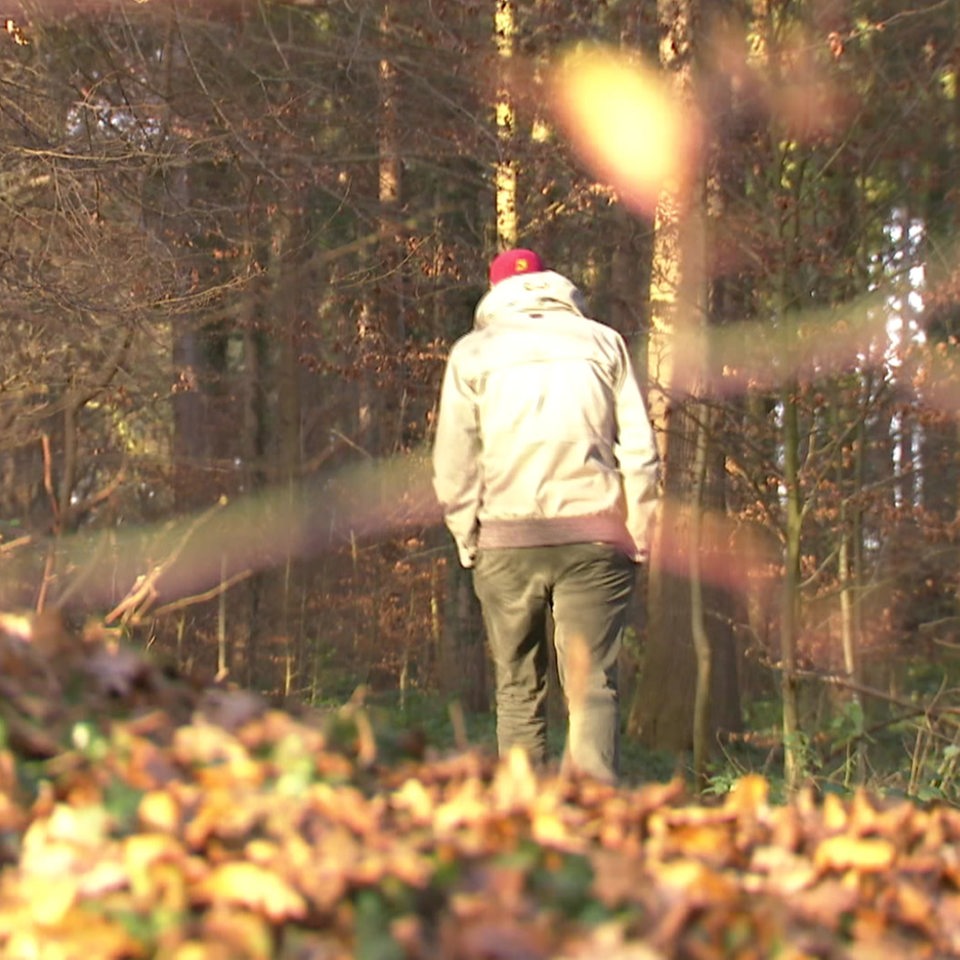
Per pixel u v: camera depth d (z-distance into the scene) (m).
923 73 15.09
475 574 7.31
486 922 3.35
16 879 3.52
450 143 19.81
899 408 14.66
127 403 21.44
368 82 20.48
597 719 6.88
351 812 3.98
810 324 13.95
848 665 20.06
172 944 3.18
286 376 29.77
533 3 18.44
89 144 14.91
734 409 13.95
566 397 7.09
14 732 4.22
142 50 17.73
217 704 4.95
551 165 18.64
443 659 27.42
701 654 13.38
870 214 15.33
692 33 15.57
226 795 4.01
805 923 3.76
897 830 4.75
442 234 20.64
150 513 31.17
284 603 27.70
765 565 21.39
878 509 19.52
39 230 14.89
